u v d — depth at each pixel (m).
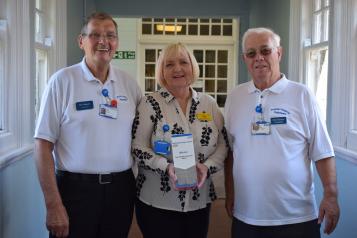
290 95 1.90
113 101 2.05
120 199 2.07
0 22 2.46
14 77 2.56
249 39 1.93
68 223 1.94
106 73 2.10
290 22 3.66
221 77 7.67
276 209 1.86
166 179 2.07
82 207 2.00
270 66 1.90
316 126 1.88
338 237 2.64
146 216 2.13
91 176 2.00
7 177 2.27
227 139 2.17
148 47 7.76
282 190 1.85
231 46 7.62
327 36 3.14
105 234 2.08
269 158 1.85
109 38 2.03
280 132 1.85
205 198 2.15
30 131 2.80
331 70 2.83
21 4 2.58
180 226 2.12
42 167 1.93
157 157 2.04
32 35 2.85
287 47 3.80
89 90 2.03
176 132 2.07
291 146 1.86
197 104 2.15
